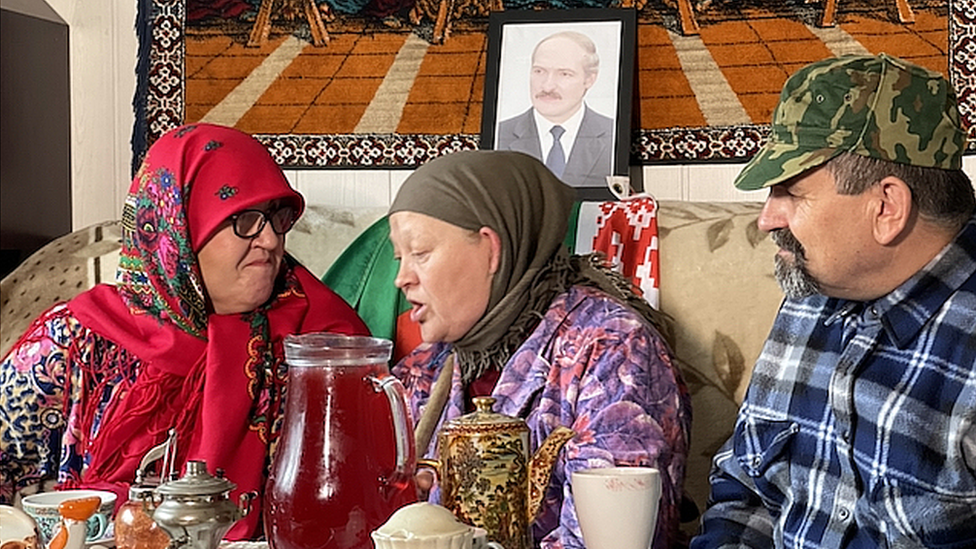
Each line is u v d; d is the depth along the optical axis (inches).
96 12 113.8
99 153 114.1
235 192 81.3
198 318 82.1
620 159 102.2
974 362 58.3
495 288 74.3
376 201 110.0
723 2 103.9
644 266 89.4
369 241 95.2
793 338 66.1
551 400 70.7
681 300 88.4
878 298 61.5
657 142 105.3
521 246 74.5
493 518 51.3
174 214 80.6
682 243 90.0
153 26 111.9
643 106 105.5
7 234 110.1
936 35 100.7
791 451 64.3
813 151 58.7
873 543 59.9
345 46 109.8
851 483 61.0
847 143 58.2
